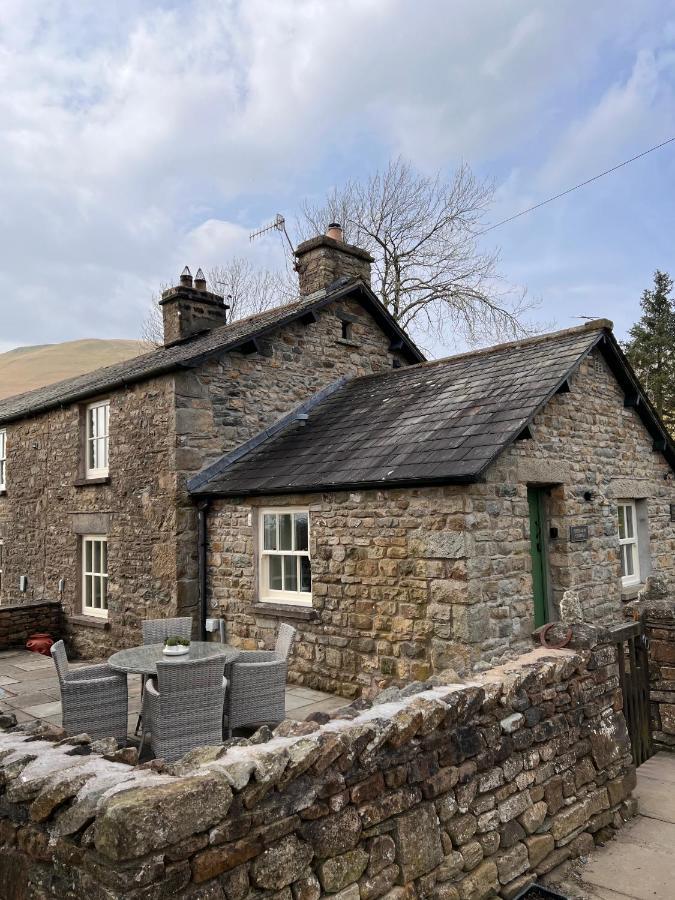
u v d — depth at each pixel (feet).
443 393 29.66
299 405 36.58
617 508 32.17
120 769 8.48
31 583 42.70
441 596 21.84
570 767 13.67
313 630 26.09
